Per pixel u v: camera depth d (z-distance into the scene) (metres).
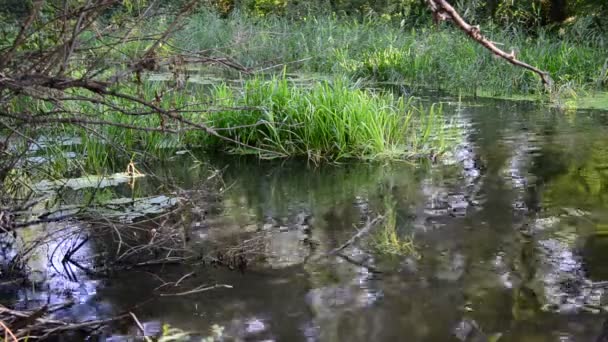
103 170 5.14
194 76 9.72
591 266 3.05
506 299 2.73
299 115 5.88
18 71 2.54
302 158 5.62
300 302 2.74
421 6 14.17
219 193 4.36
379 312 2.64
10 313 2.47
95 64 2.61
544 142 5.77
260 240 3.48
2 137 4.07
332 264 3.14
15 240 3.52
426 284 2.89
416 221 3.76
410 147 5.79
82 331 2.53
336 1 15.80
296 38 12.17
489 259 3.16
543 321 2.52
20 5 2.82
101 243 3.51
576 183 4.45
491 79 9.33
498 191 4.33
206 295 2.83
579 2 12.84
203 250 3.36
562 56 9.71
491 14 12.16
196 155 5.78
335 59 11.38
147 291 2.89
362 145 5.68
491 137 6.06
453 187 4.48
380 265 3.12
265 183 4.76
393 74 10.54
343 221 3.80
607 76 9.16
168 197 4.32
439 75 10.22
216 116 5.98
